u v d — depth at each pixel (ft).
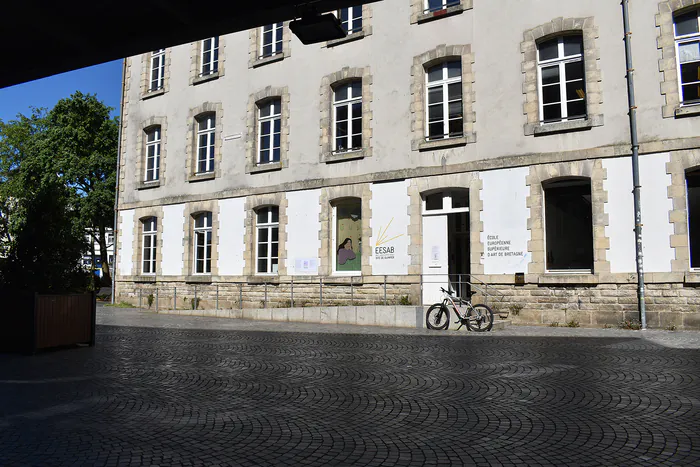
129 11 25.11
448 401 19.88
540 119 46.50
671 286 40.09
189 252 67.00
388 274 51.96
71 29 26.48
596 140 43.50
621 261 41.96
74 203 99.76
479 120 48.42
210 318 55.01
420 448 14.71
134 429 16.57
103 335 40.22
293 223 58.23
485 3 49.06
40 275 33.01
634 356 28.53
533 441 15.20
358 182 54.24
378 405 19.39
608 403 19.13
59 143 103.91
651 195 41.16
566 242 45.16
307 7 23.34
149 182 71.61
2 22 25.58
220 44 66.44
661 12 41.91
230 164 64.13
